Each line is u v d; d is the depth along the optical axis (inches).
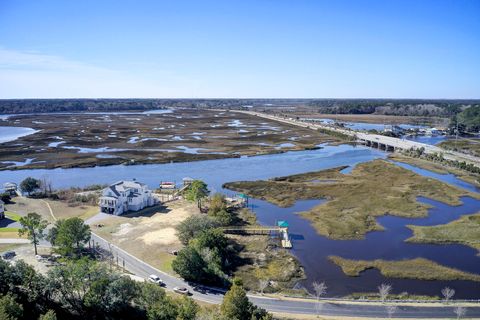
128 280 2468.0
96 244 3673.7
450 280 3186.5
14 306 2033.7
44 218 4382.4
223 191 5826.8
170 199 5295.3
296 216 4768.7
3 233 3858.3
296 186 5999.0
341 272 3336.6
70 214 4594.0
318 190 5821.9
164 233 3978.8
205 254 3211.1
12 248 3489.2
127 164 7637.8
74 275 2479.1
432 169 7234.3
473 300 2817.4
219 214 4333.2
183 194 5462.6
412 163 7790.4
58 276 2487.7
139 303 2427.4
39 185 5418.3
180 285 2955.2
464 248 3799.2
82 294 2539.4
